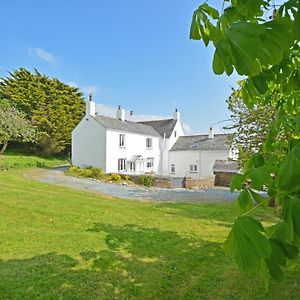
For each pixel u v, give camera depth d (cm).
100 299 398
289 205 82
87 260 534
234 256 80
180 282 453
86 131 2741
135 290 425
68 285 432
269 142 168
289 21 78
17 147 3381
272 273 88
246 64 74
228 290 426
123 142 2814
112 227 784
